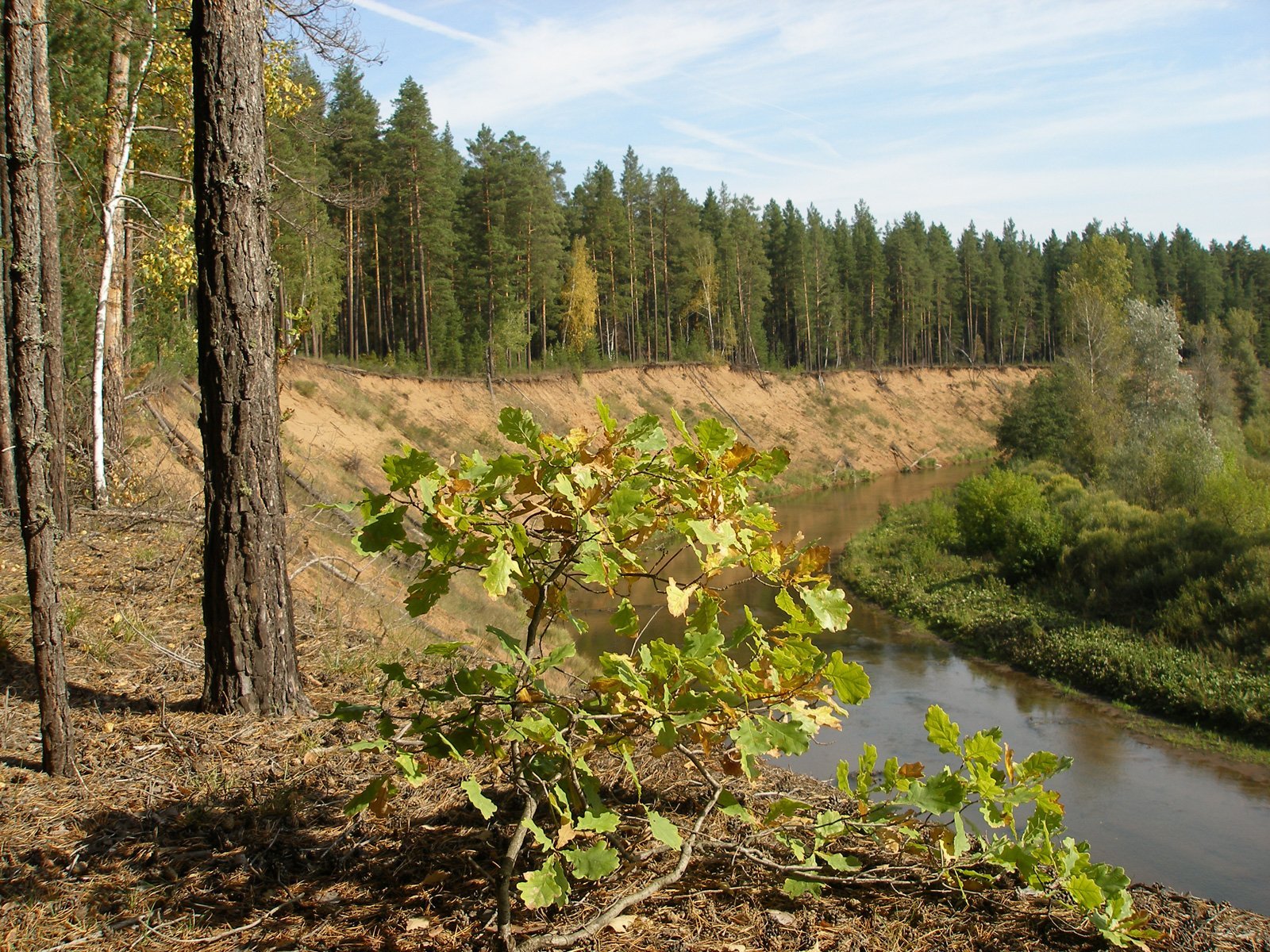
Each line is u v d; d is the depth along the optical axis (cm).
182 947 299
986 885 335
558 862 267
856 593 2284
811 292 6831
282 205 1228
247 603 502
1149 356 3488
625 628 306
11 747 452
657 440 333
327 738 473
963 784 323
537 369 4562
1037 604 1905
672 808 390
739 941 299
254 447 497
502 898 276
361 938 300
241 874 342
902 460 5491
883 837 342
